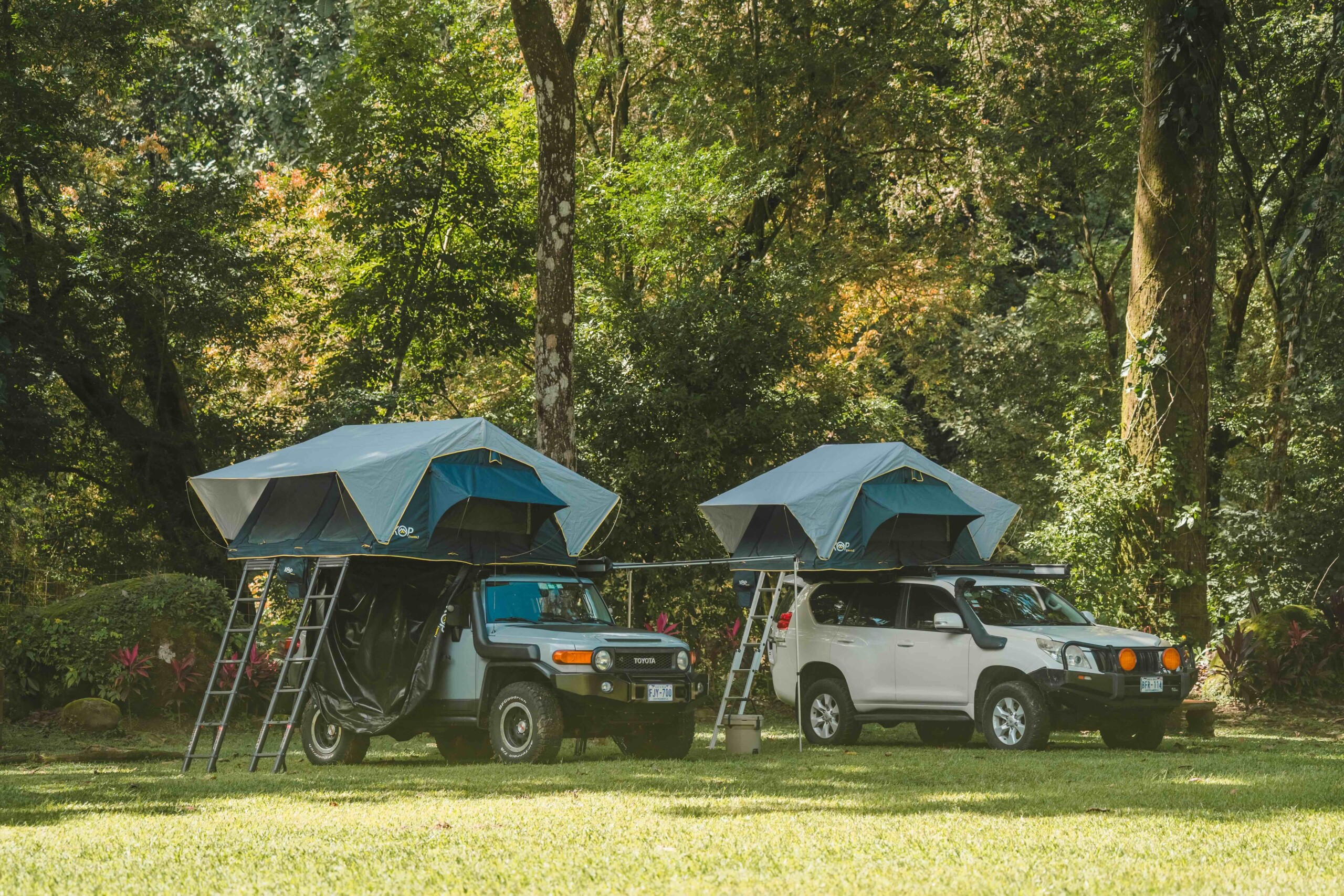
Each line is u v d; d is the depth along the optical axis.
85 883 6.93
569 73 24.48
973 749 18.11
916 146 40.03
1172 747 18.23
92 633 21.92
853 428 31.67
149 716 22.00
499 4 37.41
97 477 33.59
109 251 31.06
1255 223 35.69
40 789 12.56
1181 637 25.27
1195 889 6.51
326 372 33.91
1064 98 39.44
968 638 18.25
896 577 19.59
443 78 34.00
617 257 38.97
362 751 16.42
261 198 35.59
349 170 33.12
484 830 8.95
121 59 32.88
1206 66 24.62
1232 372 36.25
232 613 16.89
